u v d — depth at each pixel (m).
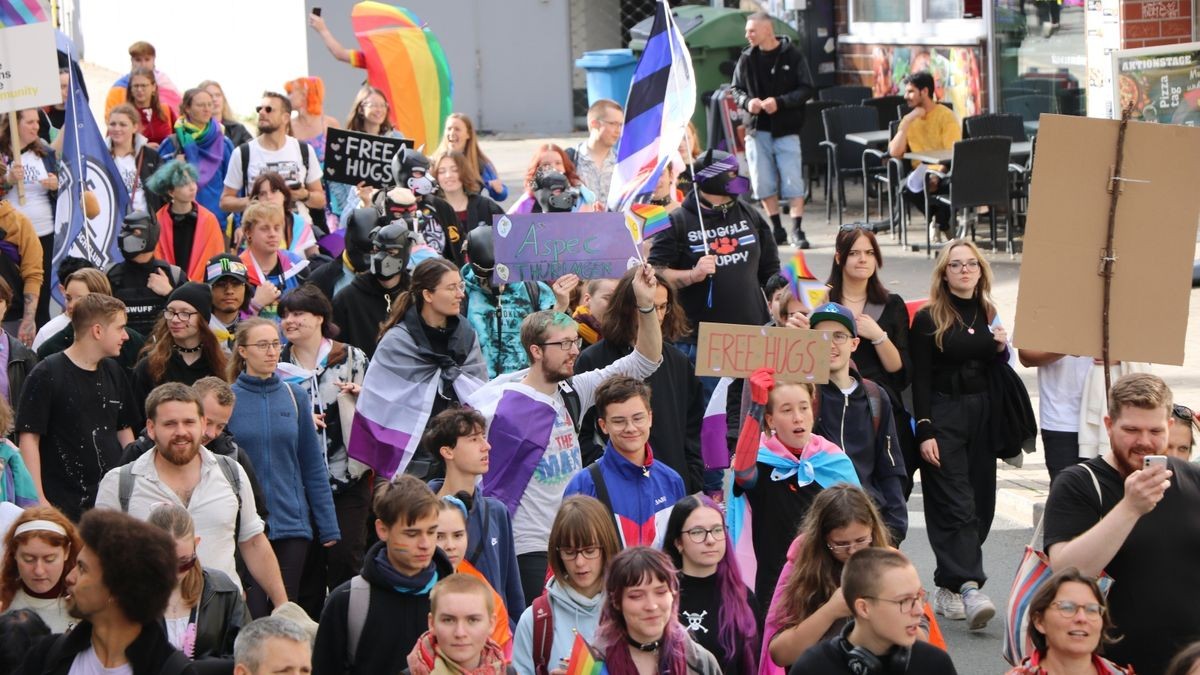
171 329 16.00
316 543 15.66
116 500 12.95
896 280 29.03
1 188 21.70
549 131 49.84
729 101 35.09
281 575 14.46
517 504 14.20
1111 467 11.40
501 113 50.03
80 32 65.75
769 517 13.31
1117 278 12.84
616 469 13.21
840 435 14.57
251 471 13.66
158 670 9.09
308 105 28.23
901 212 31.81
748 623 11.38
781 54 32.41
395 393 15.76
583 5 49.38
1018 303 12.99
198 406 12.96
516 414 14.28
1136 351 12.88
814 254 32.03
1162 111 26.77
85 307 15.30
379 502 10.98
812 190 39.91
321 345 16.17
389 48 28.89
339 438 15.94
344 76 48.62
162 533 9.06
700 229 18.88
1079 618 10.30
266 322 14.78
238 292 17.48
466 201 22.44
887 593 9.84
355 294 17.66
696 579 11.38
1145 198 12.74
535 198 22.47
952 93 36.88
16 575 11.02
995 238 30.97
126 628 9.03
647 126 17.48
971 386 16.14
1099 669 10.61
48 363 15.29
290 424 14.77
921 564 17.72
